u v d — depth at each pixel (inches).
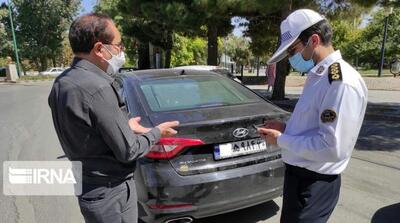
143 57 1164.5
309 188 77.4
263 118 126.8
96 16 74.5
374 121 331.6
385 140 257.8
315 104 72.0
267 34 596.7
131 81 155.9
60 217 148.9
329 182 77.0
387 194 160.6
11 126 343.3
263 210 146.1
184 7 461.7
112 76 78.2
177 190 112.0
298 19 73.7
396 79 756.6
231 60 2049.7
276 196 129.3
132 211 82.8
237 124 121.1
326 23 72.7
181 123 117.8
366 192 162.9
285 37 76.0
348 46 1624.0
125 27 869.8
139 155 76.0
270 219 138.8
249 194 121.6
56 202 163.2
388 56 1478.8
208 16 452.4
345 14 428.1
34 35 1721.2
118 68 78.3
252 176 121.1
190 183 112.9
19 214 152.4
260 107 141.1
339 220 137.4
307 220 77.6
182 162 114.2
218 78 165.6
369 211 144.3
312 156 71.7
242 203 121.3
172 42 946.1
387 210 79.4
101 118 69.9
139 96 141.5
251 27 603.8
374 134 276.7
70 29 74.0
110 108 70.8
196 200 114.0
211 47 583.5
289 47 74.8
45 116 402.3
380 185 171.0
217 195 116.3
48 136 293.0
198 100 142.5
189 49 1378.0
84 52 73.7
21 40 1686.8
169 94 144.4
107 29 73.7
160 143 113.3
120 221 80.0
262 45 661.3
